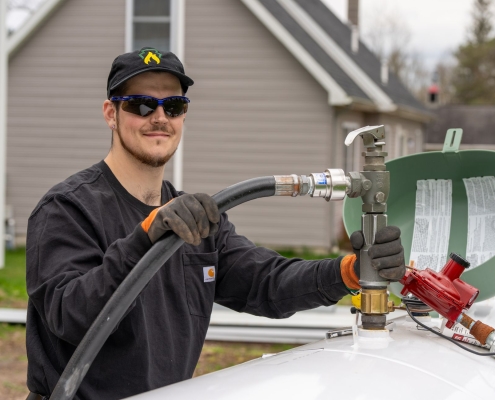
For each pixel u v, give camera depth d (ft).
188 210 4.45
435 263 6.50
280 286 6.41
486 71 158.10
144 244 4.68
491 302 6.63
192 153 41.11
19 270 31.63
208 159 41.11
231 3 40.40
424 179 6.79
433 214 6.73
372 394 4.16
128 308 4.95
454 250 6.54
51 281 5.32
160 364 6.05
